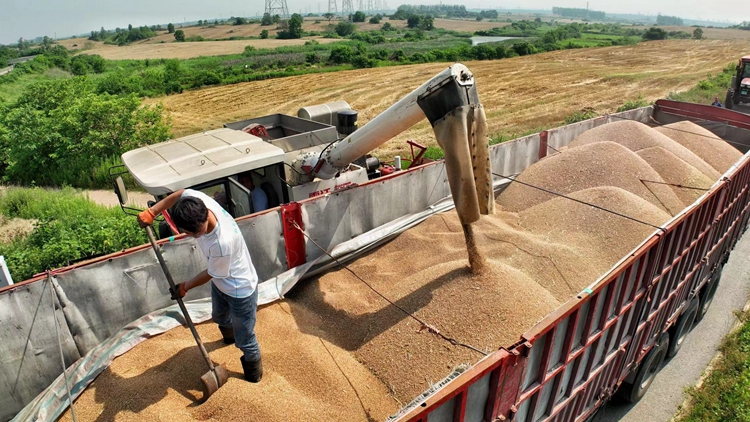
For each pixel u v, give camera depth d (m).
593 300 3.84
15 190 13.62
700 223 5.59
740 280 8.65
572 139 10.70
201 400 3.66
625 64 41.41
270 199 6.61
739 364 6.39
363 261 6.21
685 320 6.47
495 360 3.00
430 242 6.35
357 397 3.82
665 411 5.90
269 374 3.93
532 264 5.39
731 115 10.80
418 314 4.46
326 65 45.41
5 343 3.88
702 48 55.66
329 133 7.20
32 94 20.83
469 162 4.45
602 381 4.92
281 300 5.27
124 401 3.60
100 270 4.29
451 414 2.98
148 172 5.66
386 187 6.72
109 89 31.55
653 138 8.94
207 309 4.77
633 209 6.36
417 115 5.00
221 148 6.26
